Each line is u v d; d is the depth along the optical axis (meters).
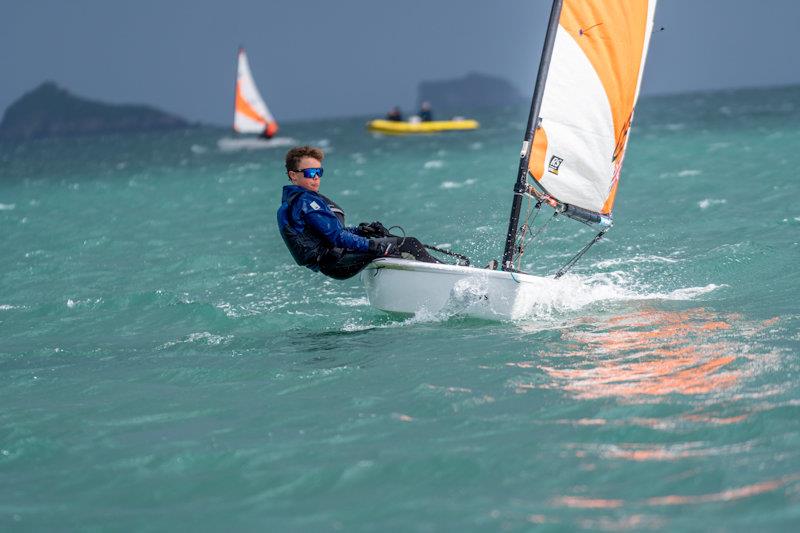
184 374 23.80
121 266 44.56
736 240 38.28
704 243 38.41
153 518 14.62
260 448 17.58
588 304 28.78
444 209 59.97
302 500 14.95
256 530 13.90
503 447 16.59
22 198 102.06
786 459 14.98
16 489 16.38
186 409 20.67
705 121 186.12
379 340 26.02
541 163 27.62
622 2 26.84
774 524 12.72
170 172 136.62
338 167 120.44
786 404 17.59
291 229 27.72
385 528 13.60
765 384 19.02
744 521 12.91
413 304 28.34
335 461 16.53
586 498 14.18
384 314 29.59
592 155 27.80
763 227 40.94
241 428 18.98
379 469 15.97
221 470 16.59
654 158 92.81
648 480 14.64
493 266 28.62
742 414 17.28
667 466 15.13
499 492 14.66
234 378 23.08
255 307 32.66
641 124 199.12
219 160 169.38
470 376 21.44
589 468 15.33
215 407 20.66
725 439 16.14
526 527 13.27
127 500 15.52
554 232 44.69
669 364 21.17
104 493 15.91
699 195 56.22
